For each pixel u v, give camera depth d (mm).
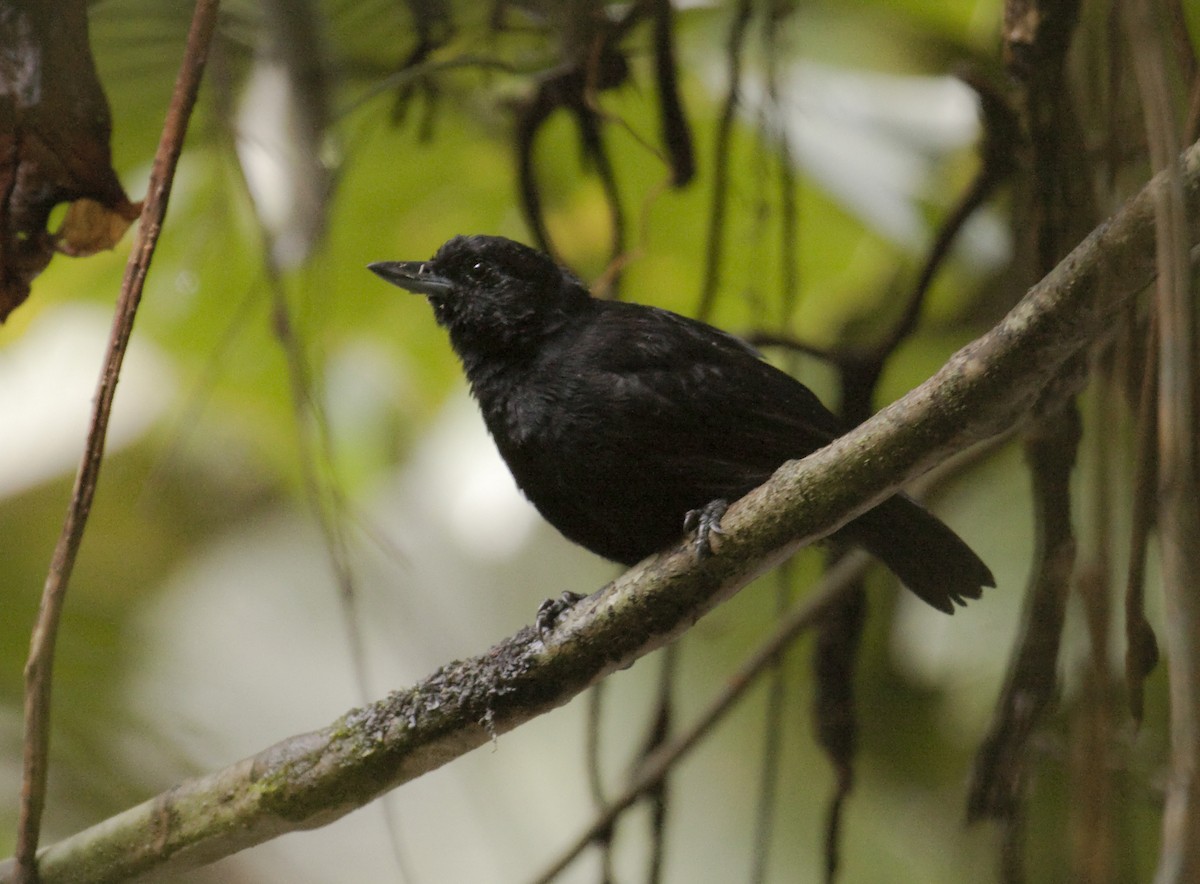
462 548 12727
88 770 8219
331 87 9211
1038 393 5539
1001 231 10945
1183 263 4043
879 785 10742
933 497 9305
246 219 10852
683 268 12094
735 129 10750
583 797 12125
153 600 13164
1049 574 6918
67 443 13320
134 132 10070
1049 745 7137
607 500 8109
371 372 13211
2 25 6996
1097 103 6730
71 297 12398
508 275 8391
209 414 13141
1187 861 3727
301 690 12562
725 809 11320
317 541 13305
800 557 11438
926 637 10312
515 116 8883
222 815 6984
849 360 8734
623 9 9219
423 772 6887
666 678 8773
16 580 11664
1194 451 4703
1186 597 3875
